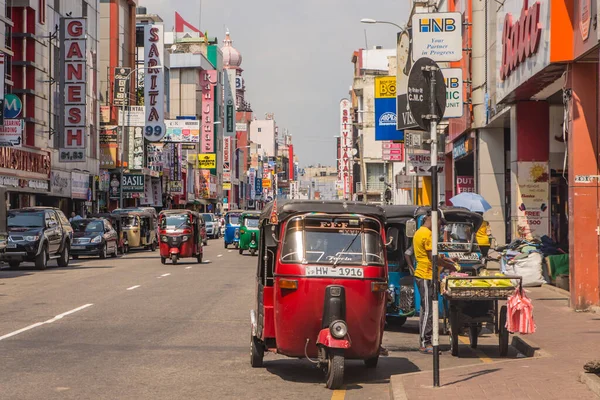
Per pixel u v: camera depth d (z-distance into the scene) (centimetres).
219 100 13262
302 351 1124
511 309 1310
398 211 1691
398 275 1677
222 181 13562
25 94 5244
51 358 1257
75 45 5450
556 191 2927
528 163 2730
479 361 1316
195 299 2147
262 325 1175
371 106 10100
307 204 1164
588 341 1400
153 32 8219
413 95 1095
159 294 2273
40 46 5450
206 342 1445
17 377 1105
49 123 5647
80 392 1013
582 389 967
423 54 2795
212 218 7994
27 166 5172
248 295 2253
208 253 4853
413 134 3784
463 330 1387
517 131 2730
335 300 1097
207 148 12131
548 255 2444
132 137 7400
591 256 1864
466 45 3616
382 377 1173
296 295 1109
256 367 1228
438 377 1020
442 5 4625
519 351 1416
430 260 1405
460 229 1670
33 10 5300
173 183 9456
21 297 2177
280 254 1139
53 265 3709
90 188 6631
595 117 1881
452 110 2947
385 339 1573
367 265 1127
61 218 3588
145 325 1647
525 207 2739
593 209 1869
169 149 9350
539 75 2106
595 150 1877
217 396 1013
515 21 2369
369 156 10025
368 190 10006
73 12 6191
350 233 1148
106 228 4350
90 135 6625
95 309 1911
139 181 7325
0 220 2988
